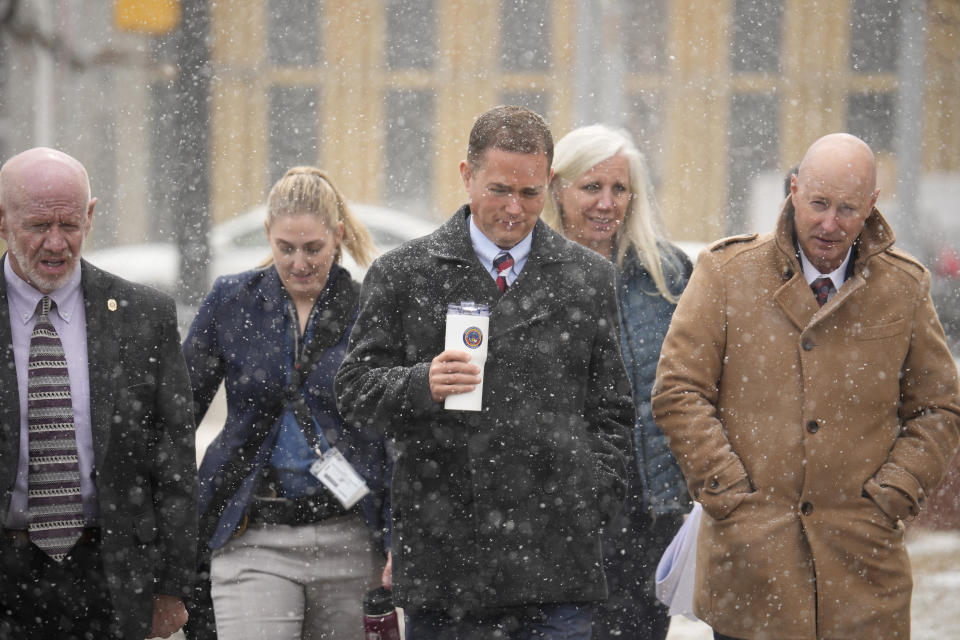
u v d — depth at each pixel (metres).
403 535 13.23
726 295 13.68
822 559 13.25
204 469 15.46
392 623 14.81
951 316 61.62
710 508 13.38
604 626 16.78
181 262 52.59
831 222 13.06
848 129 96.94
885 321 13.54
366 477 15.31
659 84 95.00
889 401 13.54
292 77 96.88
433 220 97.25
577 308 13.35
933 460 13.45
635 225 16.98
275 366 15.46
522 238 13.28
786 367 13.49
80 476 12.91
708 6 95.06
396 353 13.41
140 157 88.12
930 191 75.94
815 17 96.00
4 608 13.05
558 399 13.19
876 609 13.32
